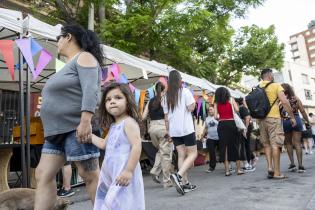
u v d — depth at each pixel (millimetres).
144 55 13117
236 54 19844
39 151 5516
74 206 4695
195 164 10492
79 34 3012
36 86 8539
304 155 12516
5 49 4230
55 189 2945
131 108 2809
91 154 2809
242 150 7777
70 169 5449
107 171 2723
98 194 2707
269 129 6195
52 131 2799
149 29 11398
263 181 6125
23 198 3223
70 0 11500
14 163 5805
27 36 4773
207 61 16438
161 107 5934
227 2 13688
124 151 2680
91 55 2924
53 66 7320
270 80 6328
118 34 11430
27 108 4926
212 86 11070
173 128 5395
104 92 2834
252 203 4344
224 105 7227
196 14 11617
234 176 7211
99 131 3301
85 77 2785
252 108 6219
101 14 11914
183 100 5418
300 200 4398
